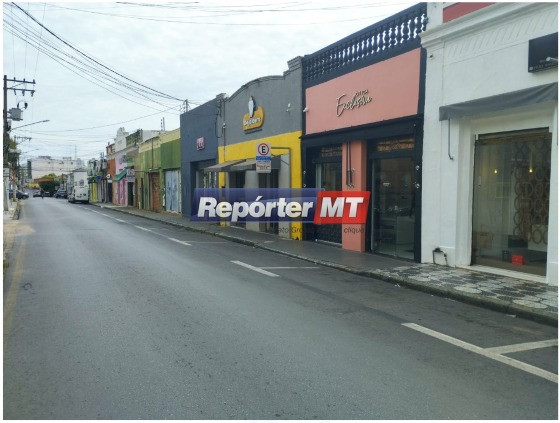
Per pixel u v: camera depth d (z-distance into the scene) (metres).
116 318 6.07
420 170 10.25
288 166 15.83
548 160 7.96
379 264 10.27
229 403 3.77
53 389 4.02
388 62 11.18
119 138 48.03
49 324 5.82
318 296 7.51
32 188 127.25
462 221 9.48
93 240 14.86
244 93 19.14
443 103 9.61
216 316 6.20
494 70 8.50
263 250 13.41
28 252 12.13
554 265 7.69
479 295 7.14
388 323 6.03
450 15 9.38
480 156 9.26
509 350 5.07
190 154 26.11
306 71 14.77
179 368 4.46
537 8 7.68
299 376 4.30
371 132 11.61
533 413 3.65
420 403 3.80
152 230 19.14
